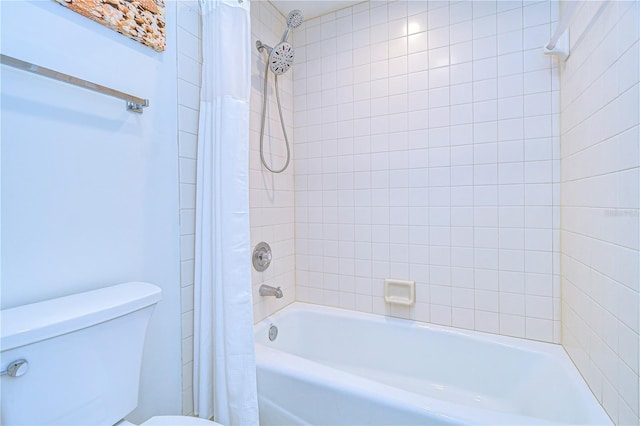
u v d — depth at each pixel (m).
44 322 0.63
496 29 1.45
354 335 1.77
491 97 1.47
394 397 1.01
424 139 1.63
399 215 1.71
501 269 1.48
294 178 2.00
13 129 0.69
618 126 0.85
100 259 0.88
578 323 1.16
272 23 1.79
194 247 1.19
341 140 1.85
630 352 0.79
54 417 0.66
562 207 1.34
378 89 1.74
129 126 0.95
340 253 1.88
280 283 1.88
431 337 1.59
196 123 1.19
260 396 1.26
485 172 1.50
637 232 0.76
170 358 1.09
